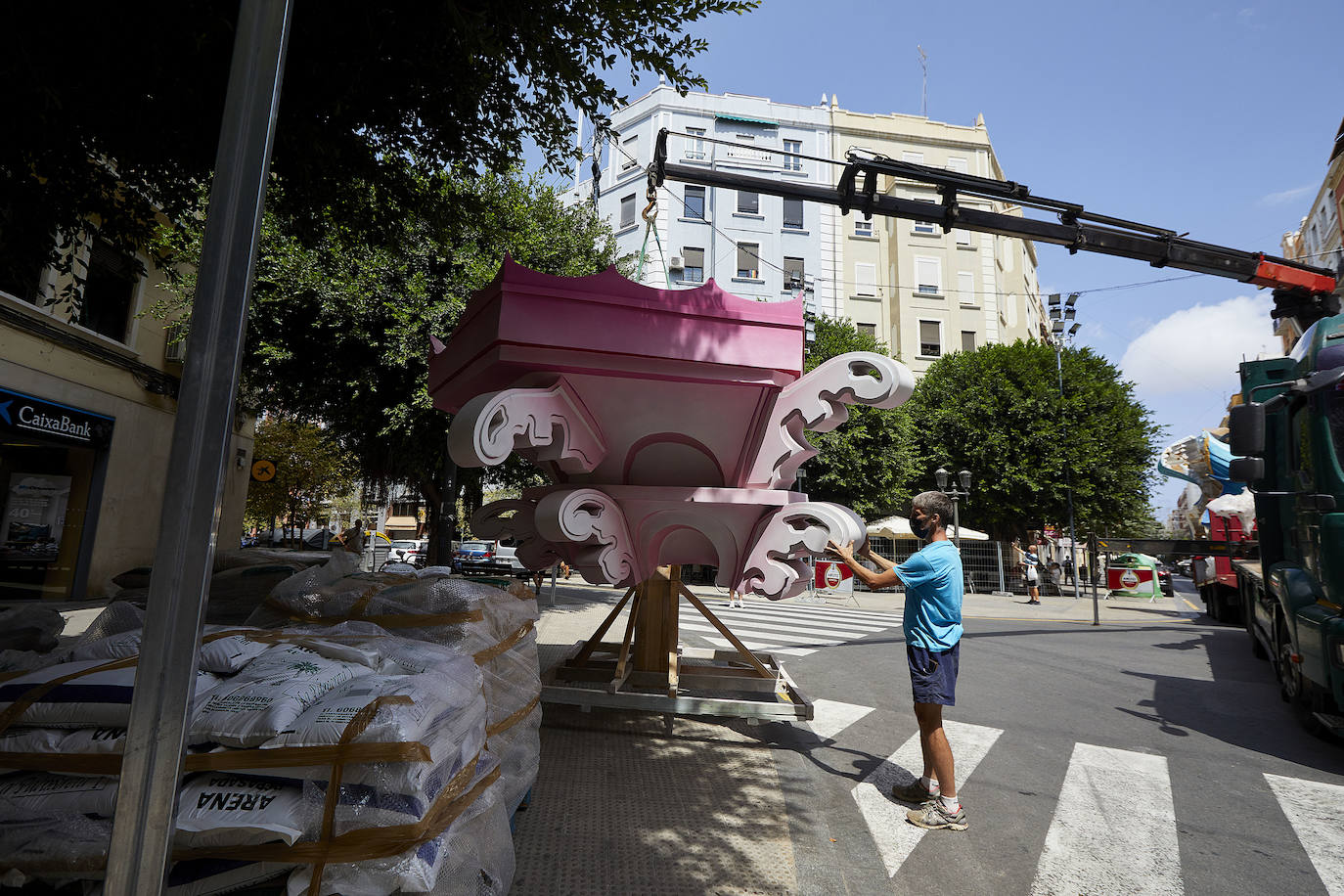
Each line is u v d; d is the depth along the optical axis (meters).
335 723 1.71
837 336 26.05
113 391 11.80
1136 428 23.98
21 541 10.84
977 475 24.55
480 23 3.18
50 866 1.63
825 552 3.73
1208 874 3.00
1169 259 8.77
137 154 3.74
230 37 2.89
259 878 1.65
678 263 30.38
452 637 2.60
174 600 1.10
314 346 11.23
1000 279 34.28
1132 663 8.38
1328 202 30.08
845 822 3.41
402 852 1.65
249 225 1.18
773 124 32.41
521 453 3.84
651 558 3.99
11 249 4.00
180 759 1.09
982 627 12.51
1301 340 6.61
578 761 3.90
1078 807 3.74
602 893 2.50
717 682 4.91
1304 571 5.48
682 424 3.63
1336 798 3.96
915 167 8.00
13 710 1.80
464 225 5.00
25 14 2.79
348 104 3.56
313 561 4.07
